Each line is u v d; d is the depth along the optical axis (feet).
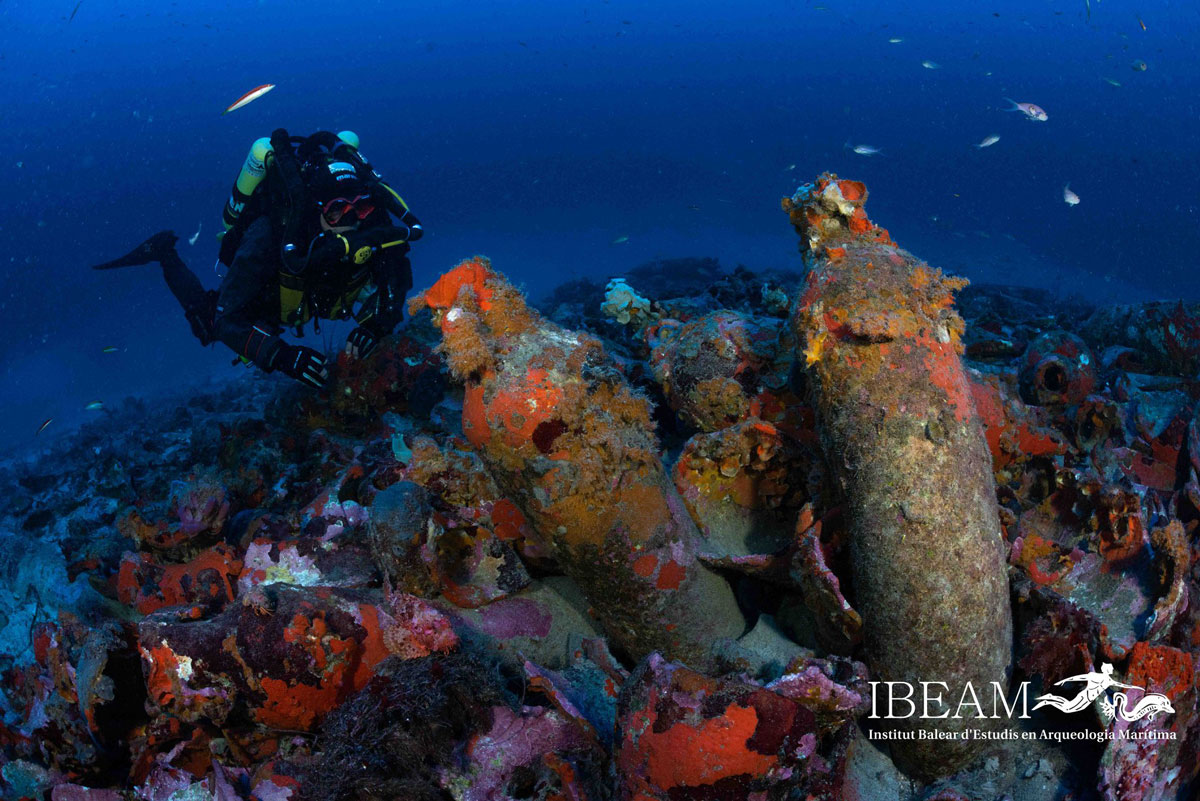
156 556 10.14
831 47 281.13
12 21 268.41
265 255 16.35
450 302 6.15
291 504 12.76
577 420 5.72
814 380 5.88
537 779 6.17
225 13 308.40
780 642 6.48
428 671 6.26
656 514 6.09
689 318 11.05
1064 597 6.21
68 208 222.28
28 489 20.31
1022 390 11.44
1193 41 254.68
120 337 66.74
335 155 17.26
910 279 5.66
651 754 5.11
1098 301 47.91
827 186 6.37
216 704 6.44
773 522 7.41
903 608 5.28
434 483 7.73
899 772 6.05
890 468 5.31
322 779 5.83
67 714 7.23
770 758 4.91
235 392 26.53
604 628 7.02
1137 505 6.68
